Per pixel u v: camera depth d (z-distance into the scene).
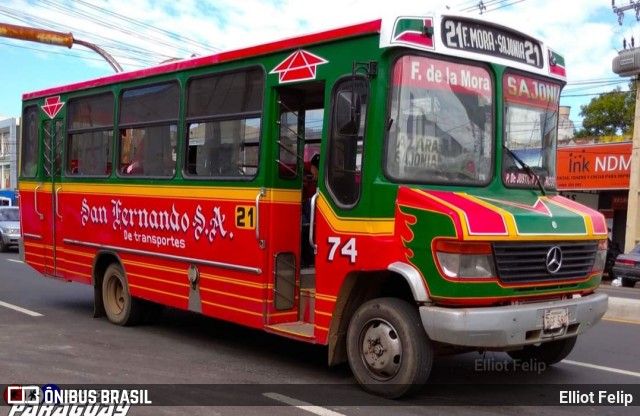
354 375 6.03
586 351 8.02
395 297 5.95
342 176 6.02
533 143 6.59
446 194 5.59
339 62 6.07
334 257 6.05
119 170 8.91
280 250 6.73
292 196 6.85
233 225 7.04
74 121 9.86
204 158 7.53
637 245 20.86
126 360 7.15
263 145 6.71
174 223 7.89
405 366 5.54
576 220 5.95
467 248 5.15
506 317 5.24
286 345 8.06
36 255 10.70
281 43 6.62
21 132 11.17
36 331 8.63
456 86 5.99
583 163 26.38
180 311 10.41
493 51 6.24
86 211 9.50
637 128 22.50
